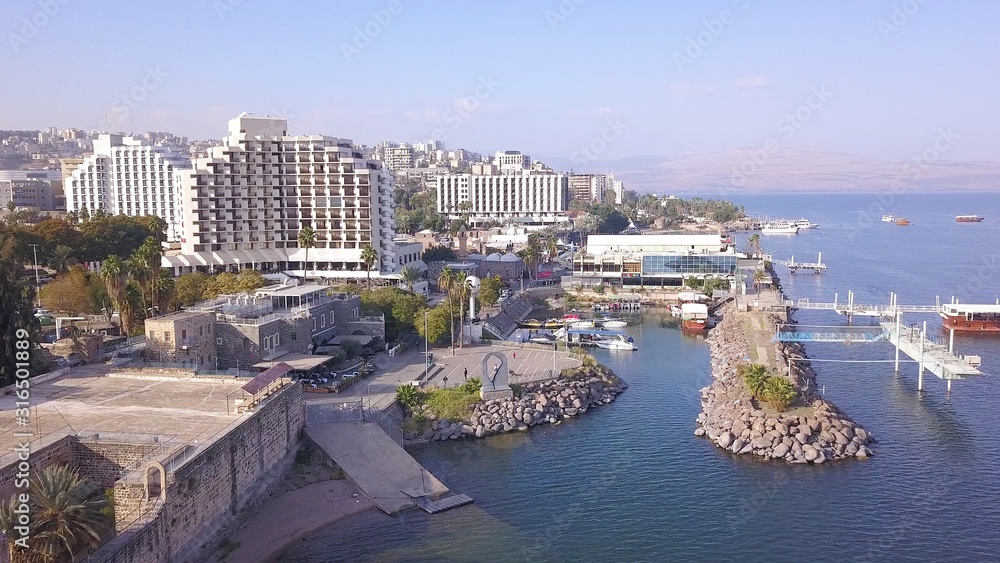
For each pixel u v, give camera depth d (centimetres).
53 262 15812
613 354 15162
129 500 5709
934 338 15800
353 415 9125
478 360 12562
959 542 7112
